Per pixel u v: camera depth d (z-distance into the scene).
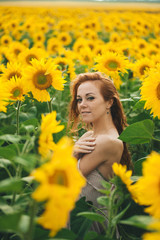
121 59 4.56
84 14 24.09
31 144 1.64
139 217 1.44
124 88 6.14
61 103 5.31
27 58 5.17
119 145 2.68
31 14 23.62
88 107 2.77
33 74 3.40
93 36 12.05
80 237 2.10
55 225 1.22
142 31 13.56
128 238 2.52
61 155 1.24
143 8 41.22
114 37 11.14
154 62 5.03
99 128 2.86
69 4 46.97
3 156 1.96
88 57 7.04
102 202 1.76
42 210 2.10
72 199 1.25
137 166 2.63
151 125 2.36
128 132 2.39
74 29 15.28
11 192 2.30
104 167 2.65
